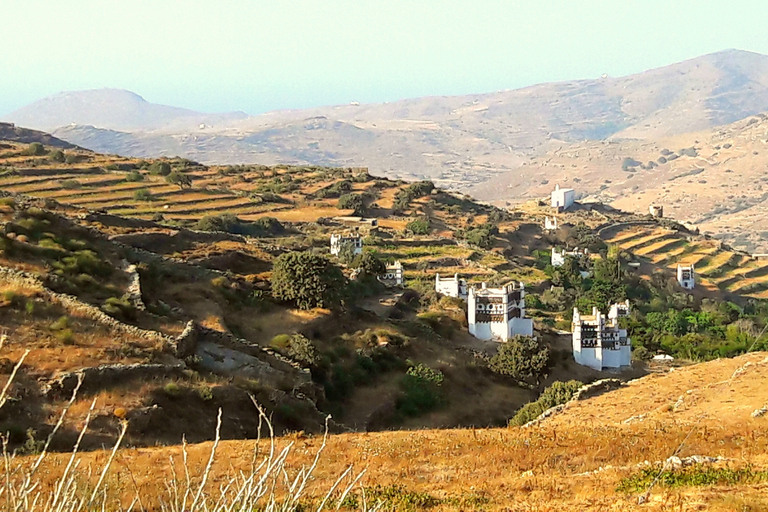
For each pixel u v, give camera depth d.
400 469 25.59
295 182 195.88
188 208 146.25
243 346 47.78
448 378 60.16
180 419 34.34
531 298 116.25
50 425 29.86
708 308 128.75
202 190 163.50
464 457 27.52
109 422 31.38
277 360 48.38
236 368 43.25
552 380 67.69
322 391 48.00
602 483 21.72
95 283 47.62
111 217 82.81
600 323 76.56
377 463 26.59
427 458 27.44
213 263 75.88
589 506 19.00
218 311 54.31
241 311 58.84
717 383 44.41
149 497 19.75
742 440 28.42
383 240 142.88
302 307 63.94
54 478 20.84
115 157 186.00
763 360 47.97
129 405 32.91
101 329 40.47
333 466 25.94
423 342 67.75
